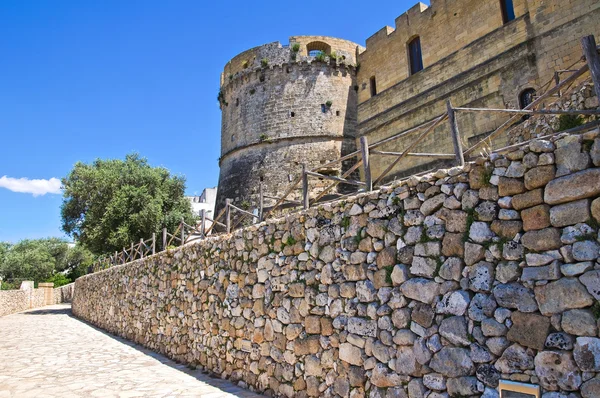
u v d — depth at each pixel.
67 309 41.81
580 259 4.24
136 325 17.42
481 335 4.92
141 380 10.56
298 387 7.73
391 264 6.20
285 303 8.40
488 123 22.53
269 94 35.06
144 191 34.97
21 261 61.72
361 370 6.43
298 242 8.27
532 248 4.63
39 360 13.94
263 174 33.69
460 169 5.50
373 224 6.59
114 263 26.25
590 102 9.41
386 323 6.11
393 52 30.36
